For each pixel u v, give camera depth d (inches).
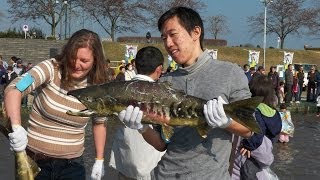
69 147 185.3
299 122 806.5
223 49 1925.4
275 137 233.1
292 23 2298.2
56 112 179.9
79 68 178.2
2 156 418.3
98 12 2038.6
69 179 187.3
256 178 209.5
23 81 166.4
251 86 215.9
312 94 1048.2
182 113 123.6
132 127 122.7
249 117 118.7
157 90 123.6
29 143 184.7
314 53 2027.6
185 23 136.1
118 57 1695.4
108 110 123.5
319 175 395.2
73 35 180.2
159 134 142.1
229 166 145.9
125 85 123.7
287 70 996.6
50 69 177.3
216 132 133.6
